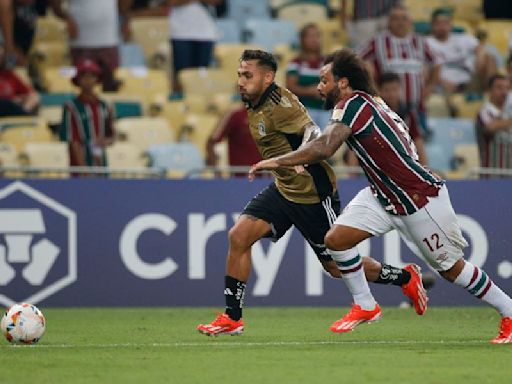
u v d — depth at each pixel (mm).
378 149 24250
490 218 37156
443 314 34844
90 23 47281
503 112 44125
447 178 39781
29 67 49219
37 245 36469
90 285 36625
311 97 44469
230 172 39656
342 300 37094
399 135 24422
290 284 36906
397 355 23438
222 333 26891
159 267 36750
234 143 39938
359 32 51281
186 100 47531
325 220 27047
